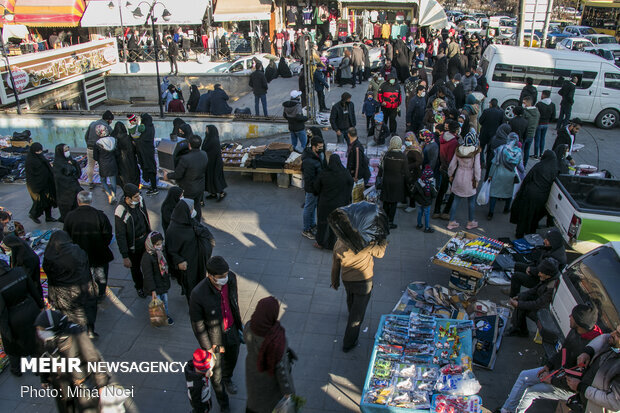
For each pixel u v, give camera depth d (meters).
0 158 11.27
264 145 11.69
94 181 10.70
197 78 22.94
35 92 16.98
